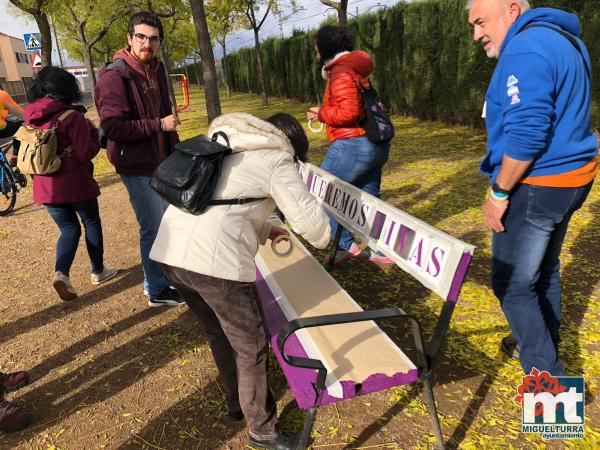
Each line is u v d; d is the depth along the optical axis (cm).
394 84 1409
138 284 403
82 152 325
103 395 263
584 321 303
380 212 261
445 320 190
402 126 1251
